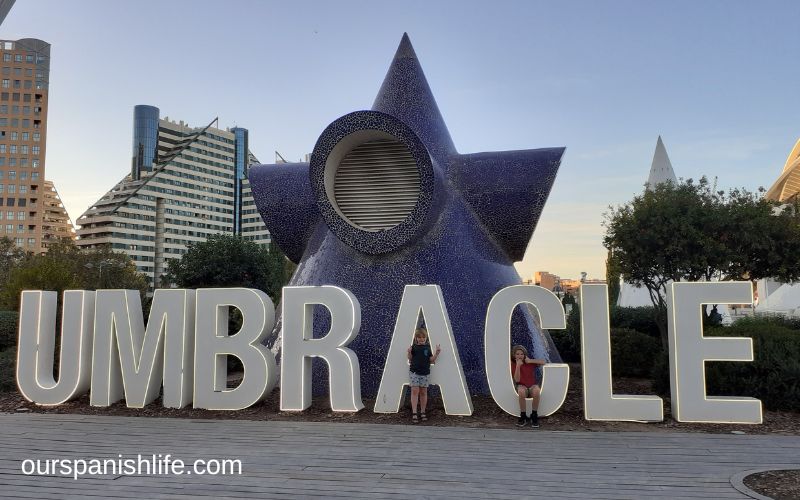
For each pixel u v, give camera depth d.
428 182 12.95
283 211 15.45
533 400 10.39
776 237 19.50
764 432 9.88
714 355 10.44
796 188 64.31
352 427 10.27
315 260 14.48
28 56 131.25
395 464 8.01
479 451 8.68
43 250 128.88
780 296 39.78
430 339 11.25
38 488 7.14
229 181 156.00
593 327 10.73
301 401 11.51
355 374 11.54
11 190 128.38
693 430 10.02
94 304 12.84
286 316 11.72
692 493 6.78
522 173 14.22
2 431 10.20
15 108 129.75
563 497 6.65
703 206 19.58
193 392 11.94
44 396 12.45
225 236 32.09
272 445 9.09
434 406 11.87
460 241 13.88
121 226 130.62
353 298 11.70
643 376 16.88
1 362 14.80
